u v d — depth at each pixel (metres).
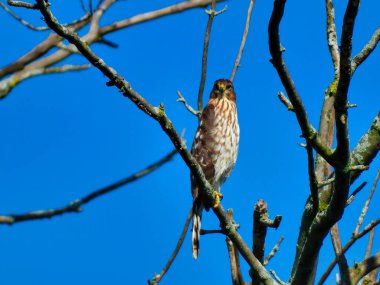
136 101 8.95
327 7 10.90
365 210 10.15
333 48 11.11
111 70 8.61
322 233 9.16
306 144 8.84
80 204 10.34
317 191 9.32
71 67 10.23
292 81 8.31
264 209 9.76
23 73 10.02
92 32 11.63
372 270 10.11
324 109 11.17
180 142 9.59
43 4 7.91
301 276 9.57
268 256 10.11
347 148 8.48
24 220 10.01
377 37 8.64
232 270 10.31
